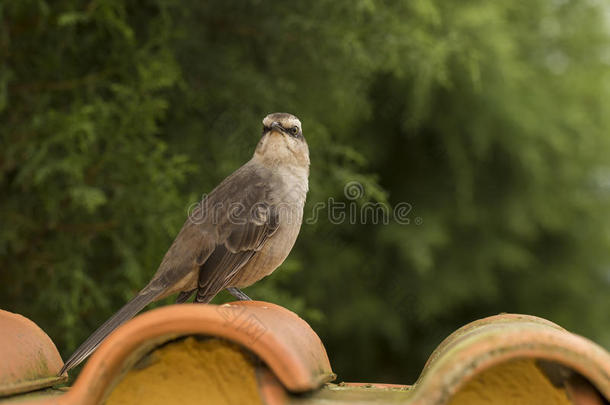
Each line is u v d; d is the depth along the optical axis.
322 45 10.92
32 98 9.27
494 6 15.59
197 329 3.31
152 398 3.48
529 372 3.44
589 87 19.16
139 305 5.64
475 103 16.45
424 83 12.29
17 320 4.19
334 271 16.39
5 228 8.99
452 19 13.39
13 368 3.72
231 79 10.72
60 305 9.22
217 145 10.62
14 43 9.29
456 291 17.20
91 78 9.36
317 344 4.17
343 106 11.94
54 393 3.91
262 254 6.42
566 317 19.52
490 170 18.05
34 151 8.70
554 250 19.89
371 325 17.39
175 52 10.46
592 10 19.72
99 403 3.41
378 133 17.86
